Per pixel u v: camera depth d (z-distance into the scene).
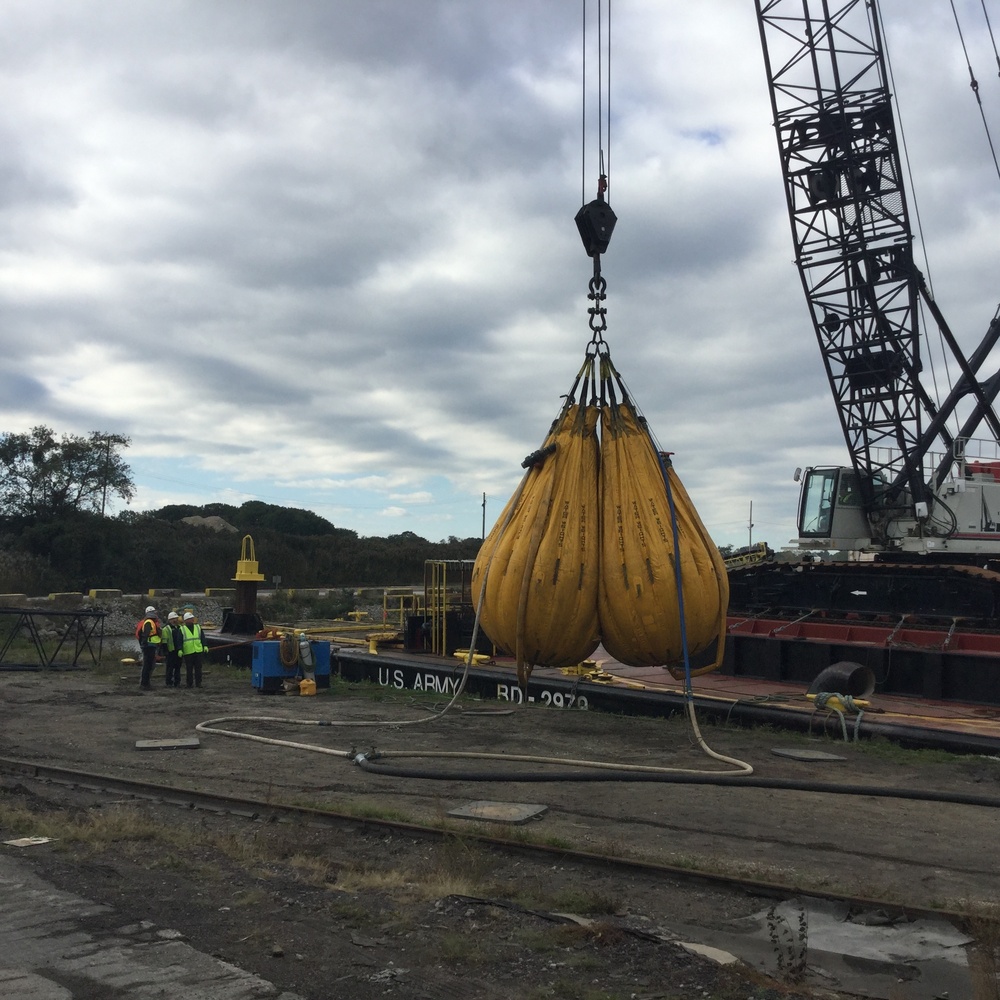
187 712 16.31
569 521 11.06
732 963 5.46
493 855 7.80
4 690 19.44
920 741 12.47
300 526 91.94
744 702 14.61
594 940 5.75
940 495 24.75
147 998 4.82
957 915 6.23
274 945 5.59
